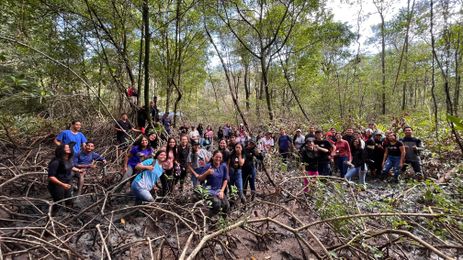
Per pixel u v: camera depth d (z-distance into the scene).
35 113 9.80
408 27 14.63
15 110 8.02
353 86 18.75
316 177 5.45
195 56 19.73
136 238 4.40
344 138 8.77
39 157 7.82
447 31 8.50
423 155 8.61
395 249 4.18
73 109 9.51
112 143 9.66
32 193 6.18
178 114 20.02
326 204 4.59
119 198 6.14
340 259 3.68
